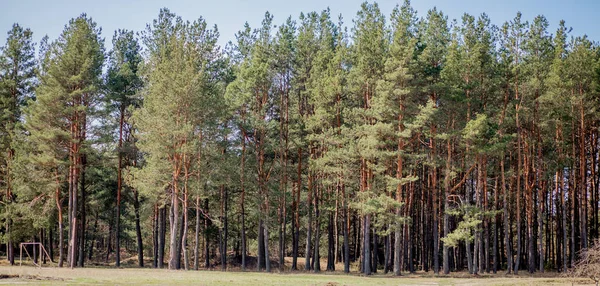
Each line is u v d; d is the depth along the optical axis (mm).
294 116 42500
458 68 38000
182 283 23094
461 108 37844
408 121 37000
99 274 27562
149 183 36312
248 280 26219
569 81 37188
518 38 41125
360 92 40031
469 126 34969
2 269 29516
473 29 40125
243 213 42969
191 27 41406
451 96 37219
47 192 39625
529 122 40750
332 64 40812
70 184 39312
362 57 38719
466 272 40719
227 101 39844
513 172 40750
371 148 35625
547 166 40250
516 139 41406
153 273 29828
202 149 37625
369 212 35562
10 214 40781
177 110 36469
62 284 21047
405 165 40312
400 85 36500
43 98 36531
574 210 42219
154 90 36594
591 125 41312
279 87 43375
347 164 38344
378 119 36719
